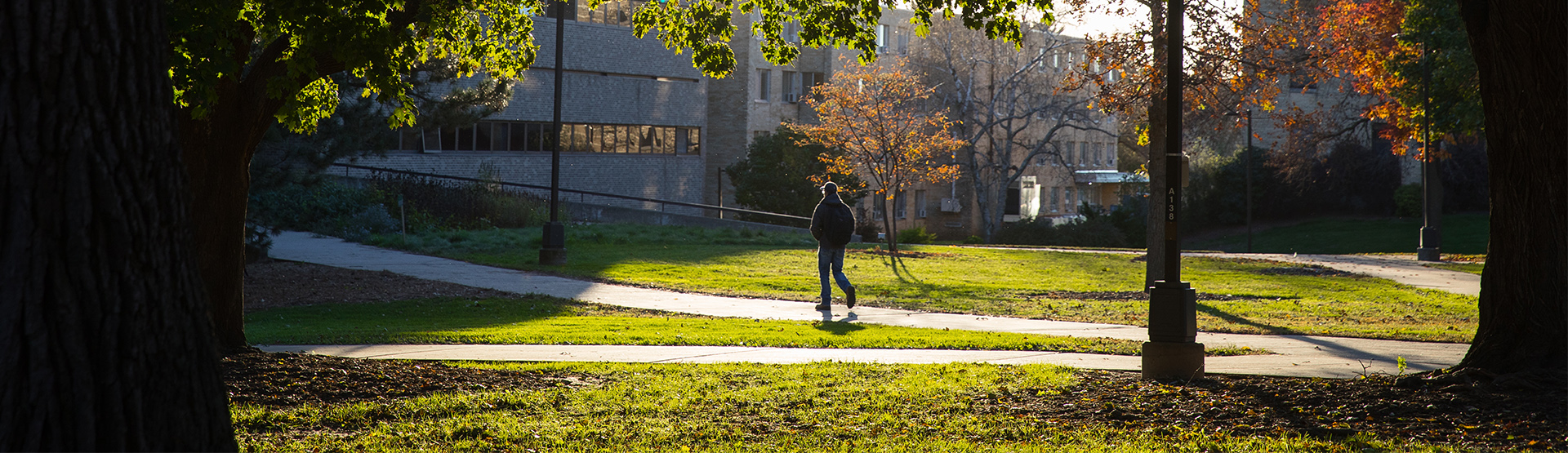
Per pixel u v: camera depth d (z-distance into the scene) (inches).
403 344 442.0
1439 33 1055.0
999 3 419.5
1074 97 2116.1
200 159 330.3
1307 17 898.1
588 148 1768.0
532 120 1695.4
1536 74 288.0
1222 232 2439.7
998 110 2335.1
